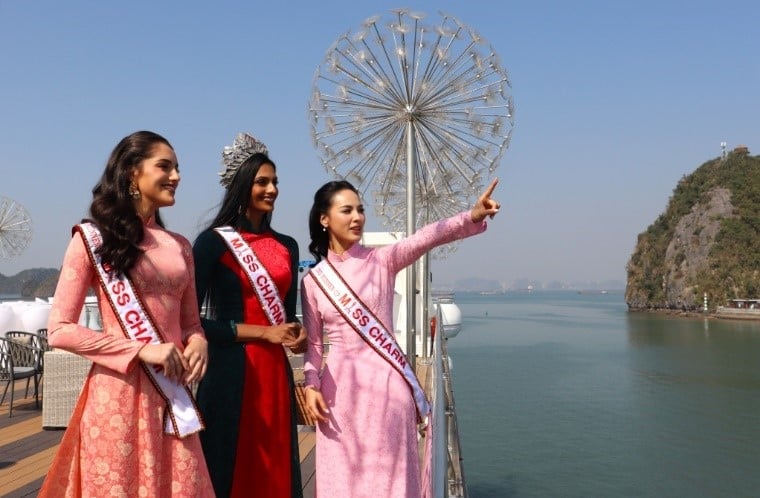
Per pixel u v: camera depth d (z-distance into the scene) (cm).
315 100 516
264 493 247
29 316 912
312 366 265
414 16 489
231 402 248
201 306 258
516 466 1802
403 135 518
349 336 261
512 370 3866
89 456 197
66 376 545
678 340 6047
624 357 4644
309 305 273
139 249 207
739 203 9794
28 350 646
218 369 252
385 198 534
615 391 3134
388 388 254
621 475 1752
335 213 269
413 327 491
